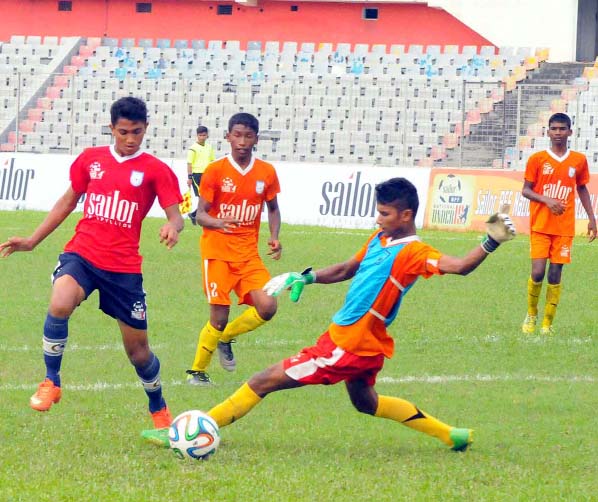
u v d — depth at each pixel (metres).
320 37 96.12
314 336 28.86
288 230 57.62
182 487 14.48
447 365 25.14
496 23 91.19
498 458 16.75
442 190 60.41
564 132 29.75
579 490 14.80
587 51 91.75
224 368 23.62
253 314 23.06
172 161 66.44
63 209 17.89
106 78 84.06
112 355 25.55
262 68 89.69
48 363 16.98
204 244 23.02
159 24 98.06
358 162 78.19
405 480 15.13
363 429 18.73
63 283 16.92
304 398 21.31
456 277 42.06
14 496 13.91
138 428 18.27
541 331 30.05
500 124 73.69
